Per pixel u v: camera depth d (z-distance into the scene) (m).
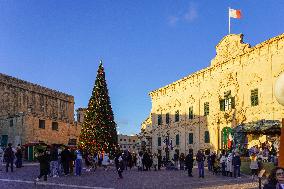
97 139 43.41
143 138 72.12
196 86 50.75
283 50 36.22
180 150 53.31
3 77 57.59
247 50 40.50
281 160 6.25
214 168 29.73
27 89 62.81
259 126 28.83
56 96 70.94
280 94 5.49
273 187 6.23
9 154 27.14
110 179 23.69
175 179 24.22
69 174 27.05
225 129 44.12
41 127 53.44
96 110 44.28
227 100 44.19
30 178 22.30
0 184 18.52
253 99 39.72
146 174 29.67
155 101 62.03
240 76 41.97
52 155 24.30
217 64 45.66
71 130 60.41
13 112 59.28
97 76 45.66
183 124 53.06
